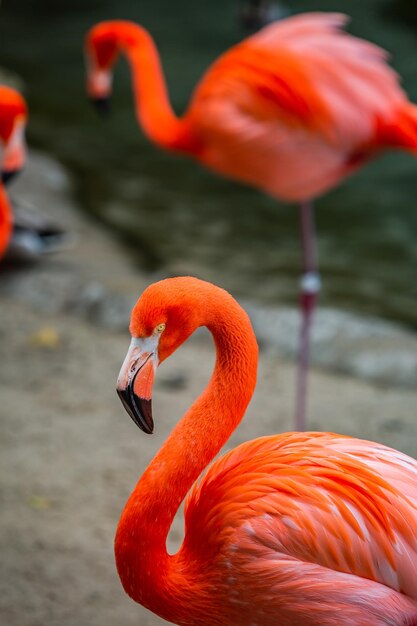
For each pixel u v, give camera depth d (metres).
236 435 5.44
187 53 11.81
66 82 11.35
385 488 2.89
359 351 6.27
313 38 5.80
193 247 8.19
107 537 4.44
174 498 2.88
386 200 8.88
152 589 2.94
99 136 10.20
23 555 4.25
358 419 5.62
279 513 2.90
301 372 5.57
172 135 6.29
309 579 2.87
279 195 6.10
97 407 5.68
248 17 12.20
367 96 5.71
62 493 4.79
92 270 7.54
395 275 7.74
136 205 8.92
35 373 6.05
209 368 6.21
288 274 7.79
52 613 3.90
